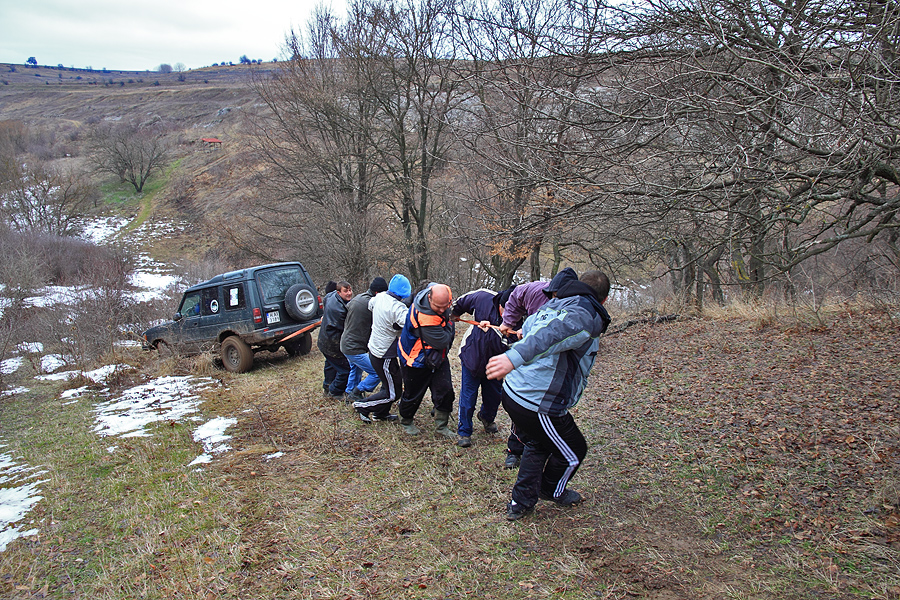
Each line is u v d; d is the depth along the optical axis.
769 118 4.79
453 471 4.38
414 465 4.58
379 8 17.97
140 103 90.00
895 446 3.71
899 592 2.48
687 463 4.02
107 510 4.23
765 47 5.04
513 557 3.15
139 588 3.18
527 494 3.50
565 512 3.59
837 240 5.67
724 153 5.00
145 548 3.61
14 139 60.91
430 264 21.77
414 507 3.84
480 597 2.82
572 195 6.05
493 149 8.24
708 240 6.66
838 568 2.72
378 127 20.64
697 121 5.36
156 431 6.15
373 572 3.13
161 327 10.70
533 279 16.48
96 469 5.12
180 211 44.41
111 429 6.40
